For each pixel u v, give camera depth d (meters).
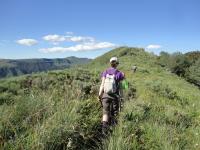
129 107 3.01
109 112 2.51
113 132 2.19
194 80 21.69
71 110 2.14
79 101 2.41
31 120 1.94
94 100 2.85
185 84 12.79
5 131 1.77
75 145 1.93
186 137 2.59
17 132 1.79
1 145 1.62
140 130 2.42
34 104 2.08
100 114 2.57
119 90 2.62
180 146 2.29
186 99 6.00
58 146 1.82
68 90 2.67
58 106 2.14
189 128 3.02
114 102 2.55
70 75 5.13
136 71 12.76
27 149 1.64
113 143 2.01
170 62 23.06
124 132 2.27
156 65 20.61
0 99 2.61
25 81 3.90
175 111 3.54
